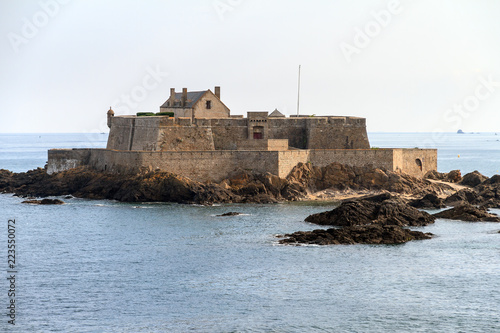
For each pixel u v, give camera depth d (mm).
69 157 187000
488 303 92625
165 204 159250
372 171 176250
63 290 96938
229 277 102188
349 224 132875
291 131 188625
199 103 185250
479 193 168250
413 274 103875
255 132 182250
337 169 175500
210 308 90562
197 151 167875
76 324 85562
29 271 105562
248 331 83875
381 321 86812
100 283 99812
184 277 102438
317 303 92438
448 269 106312
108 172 173625
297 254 113812
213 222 138000
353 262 109562
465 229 132125
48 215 147500
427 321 86938
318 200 167875
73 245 120875
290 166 171625
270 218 142000
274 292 96312
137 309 90188
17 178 193750
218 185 165875
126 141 183375
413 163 187250
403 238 122375
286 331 84000
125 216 144625
